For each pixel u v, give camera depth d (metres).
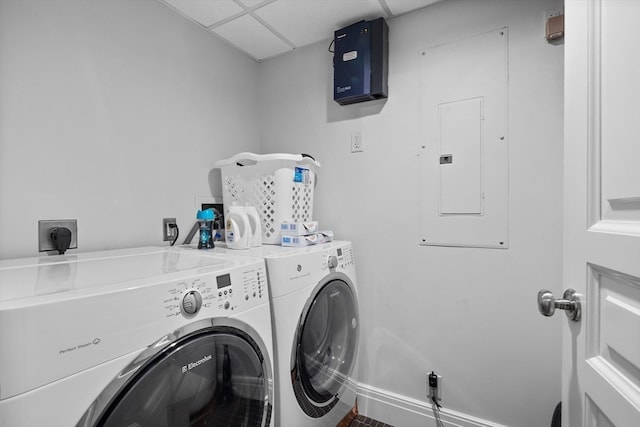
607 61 0.59
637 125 0.51
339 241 1.68
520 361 1.38
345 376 1.50
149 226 1.48
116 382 0.64
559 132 1.31
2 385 0.50
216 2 1.54
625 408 0.52
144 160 1.46
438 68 1.57
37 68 1.11
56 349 0.55
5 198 1.05
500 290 1.43
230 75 1.94
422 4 1.57
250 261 1.05
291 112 2.05
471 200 1.49
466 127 1.49
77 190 1.22
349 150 1.84
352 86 1.67
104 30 1.31
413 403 1.61
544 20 1.33
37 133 1.11
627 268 0.52
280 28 1.77
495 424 1.43
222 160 1.72
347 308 1.54
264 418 1.02
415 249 1.63
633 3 0.52
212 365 0.85
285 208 1.53
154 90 1.50
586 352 0.65
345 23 1.73
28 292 0.62
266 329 1.04
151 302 0.71
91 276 0.79
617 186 0.56
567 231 0.73
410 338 1.64
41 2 1.12
